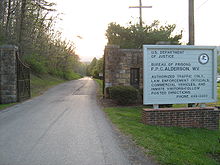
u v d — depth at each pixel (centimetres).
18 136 609
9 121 813
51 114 947
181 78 771
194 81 780
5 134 631
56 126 724
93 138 590
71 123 770
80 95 1784
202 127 781
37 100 1462
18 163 425
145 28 2050
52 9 2252
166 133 663
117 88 1203
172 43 1788
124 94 1185
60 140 571
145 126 725
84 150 497
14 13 2066
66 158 451
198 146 577
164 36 1945
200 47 774
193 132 713
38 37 2794
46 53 3719
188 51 775
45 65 4047
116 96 1190
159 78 761
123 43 2011
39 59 3444
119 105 1230
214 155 531
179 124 764
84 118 860
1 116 920
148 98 756
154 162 433
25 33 2242
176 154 475
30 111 1030
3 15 2055
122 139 583
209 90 791
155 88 760
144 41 1991
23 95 1464
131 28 2086
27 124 756
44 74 3772
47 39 3528
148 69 755
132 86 1344
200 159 463
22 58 2300
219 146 593
